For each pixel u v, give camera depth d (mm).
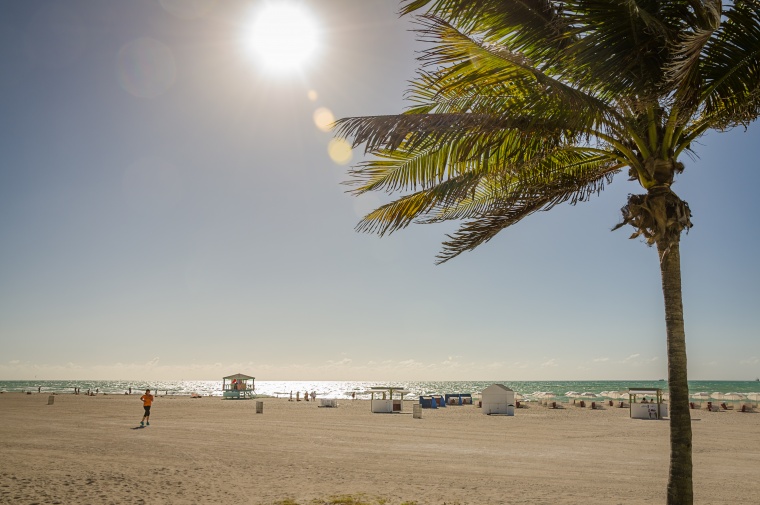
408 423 29328
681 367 6113
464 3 5590
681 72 5176
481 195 9070
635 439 22172
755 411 41906
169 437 20000
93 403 48156
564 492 10961
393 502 9867
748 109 6277
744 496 10938
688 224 6336
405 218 7875
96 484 11039
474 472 13328
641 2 5617
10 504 9266
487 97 6082
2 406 40781
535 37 5977
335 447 18016
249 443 18609
